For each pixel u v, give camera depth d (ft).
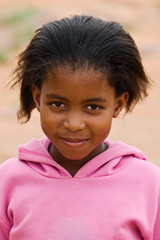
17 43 63.10
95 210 7.80
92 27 7.28
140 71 7.71
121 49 7.30
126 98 7.73
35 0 83.15
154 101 40.63
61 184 7.99
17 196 8.14
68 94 6.97
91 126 7.15
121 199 7.84
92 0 85.40
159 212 8.00
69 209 7.83
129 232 7.81
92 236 7.69
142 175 8.03
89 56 7.02
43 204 7.92
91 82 6.95
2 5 80.74
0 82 40.45
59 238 7.74
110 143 8.50
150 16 79.00
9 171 8.37
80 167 8.14
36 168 8.24
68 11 77.51
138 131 33.04
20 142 30.68
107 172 7.99
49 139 7.98
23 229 7.94
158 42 62.03
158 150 28.73
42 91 7.30
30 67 7.57
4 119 35.99
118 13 80.18
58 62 6.99
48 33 7.30
